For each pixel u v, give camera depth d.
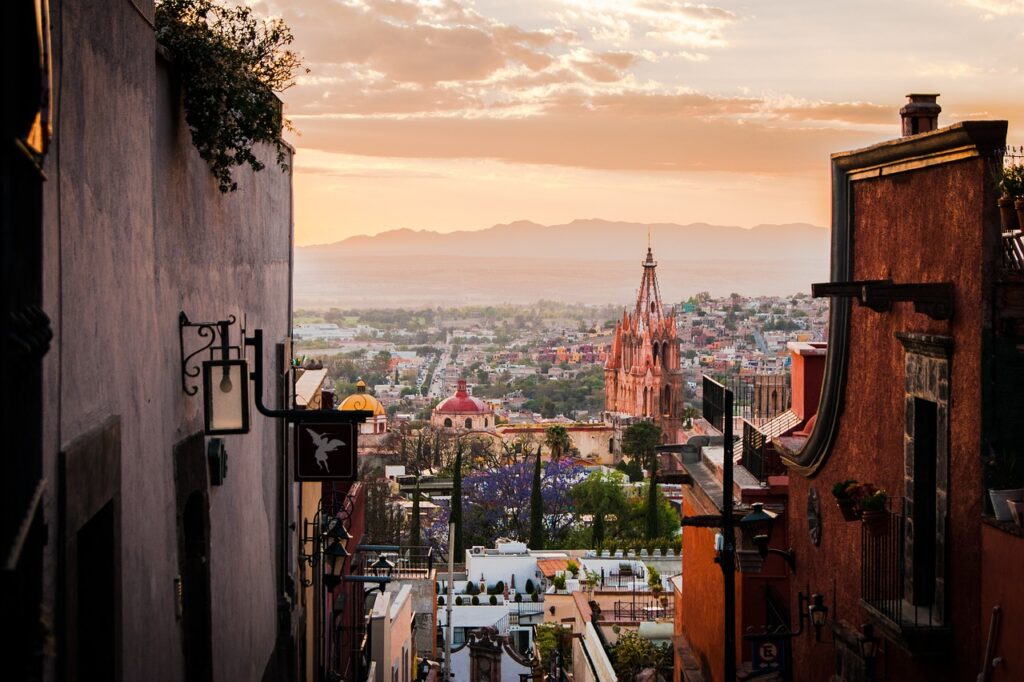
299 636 16.27
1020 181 9.66
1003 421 10.12
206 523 9.87
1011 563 9.61
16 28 3.72
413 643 34.41
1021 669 9.41
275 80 10.44
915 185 11.79
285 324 15.77
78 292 6.29
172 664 8.68
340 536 18.81
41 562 5.00
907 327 11.96
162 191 8.59
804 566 15.82
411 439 146.25
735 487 17.73
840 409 14.08
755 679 16.48
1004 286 10.15
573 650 37.69
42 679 5.24
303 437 11.12
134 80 7.66
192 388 9.49
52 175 5.80
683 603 22.81
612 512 96.62
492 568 62.56
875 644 12.62
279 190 15.09
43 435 5.45
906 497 11.75
